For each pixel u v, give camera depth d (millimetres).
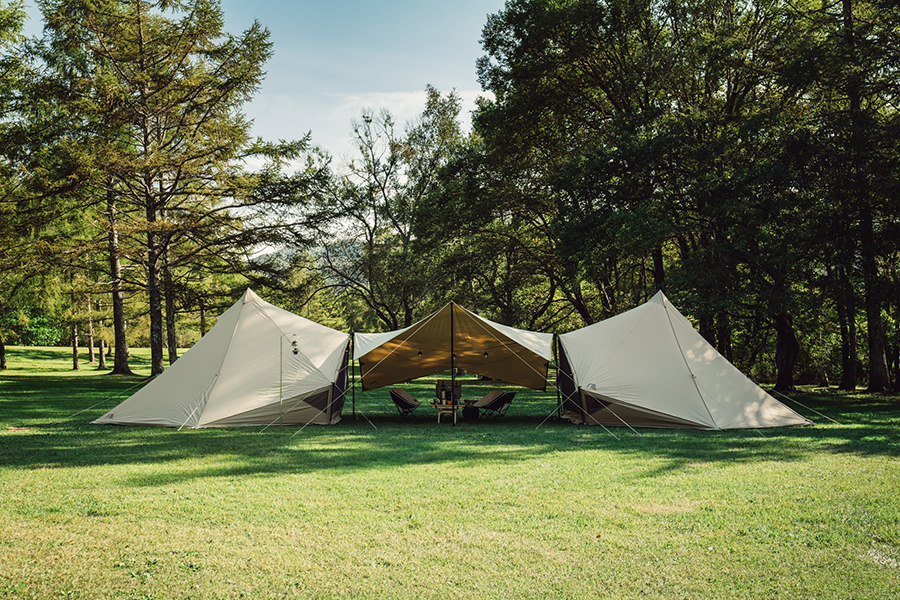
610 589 3869
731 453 8875
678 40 21375
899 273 21438
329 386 12625
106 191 24016
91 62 23094
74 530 5012
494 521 5305
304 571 4160
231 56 22266
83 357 48500
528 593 3809
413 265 31406
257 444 9688
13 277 26047
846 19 18000
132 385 22016
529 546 4648
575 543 4719
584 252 19406
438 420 13414
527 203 25406
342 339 13914
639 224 17828
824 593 3805
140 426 11688
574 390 13328
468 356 15258
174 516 5438
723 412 11891
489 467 7805
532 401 19406
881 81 17047
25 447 9109
